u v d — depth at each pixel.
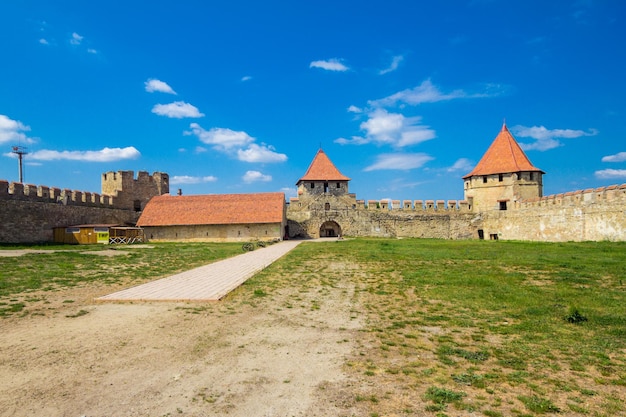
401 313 8.56
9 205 30.31
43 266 15.96
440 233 47.06
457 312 8.55
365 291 11.05
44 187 33.50
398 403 4.45
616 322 7.45
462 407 4.33
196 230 40.44
